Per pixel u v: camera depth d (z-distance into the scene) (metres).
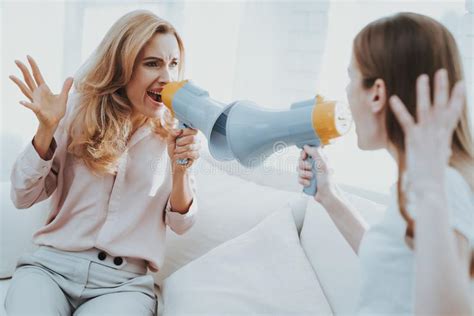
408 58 0.75
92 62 1.32
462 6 1.28
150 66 1.28
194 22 2.02
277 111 0.96
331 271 1.19
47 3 2.04
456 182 0.74
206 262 1.29
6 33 1.99
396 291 0.78
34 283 1.24
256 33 1.77
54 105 1.21
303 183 0.95
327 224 1.26
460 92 0.61
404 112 0.63
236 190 1.55
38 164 1.22
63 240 1.30
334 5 1.54
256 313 1.15
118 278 1.31
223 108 1.06
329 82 1.57
